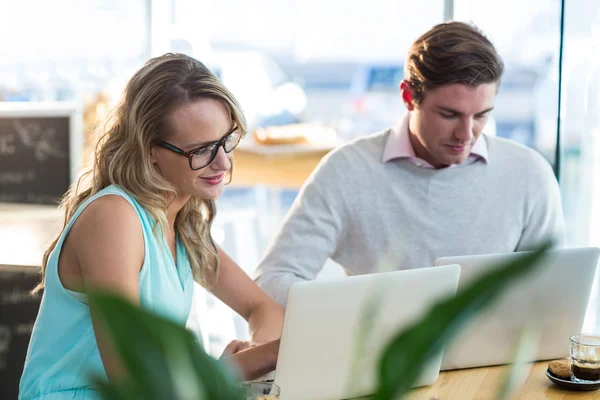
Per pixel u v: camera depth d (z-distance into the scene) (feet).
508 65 17.75
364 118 22.57
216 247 6.51
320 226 7.54
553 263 5.61
